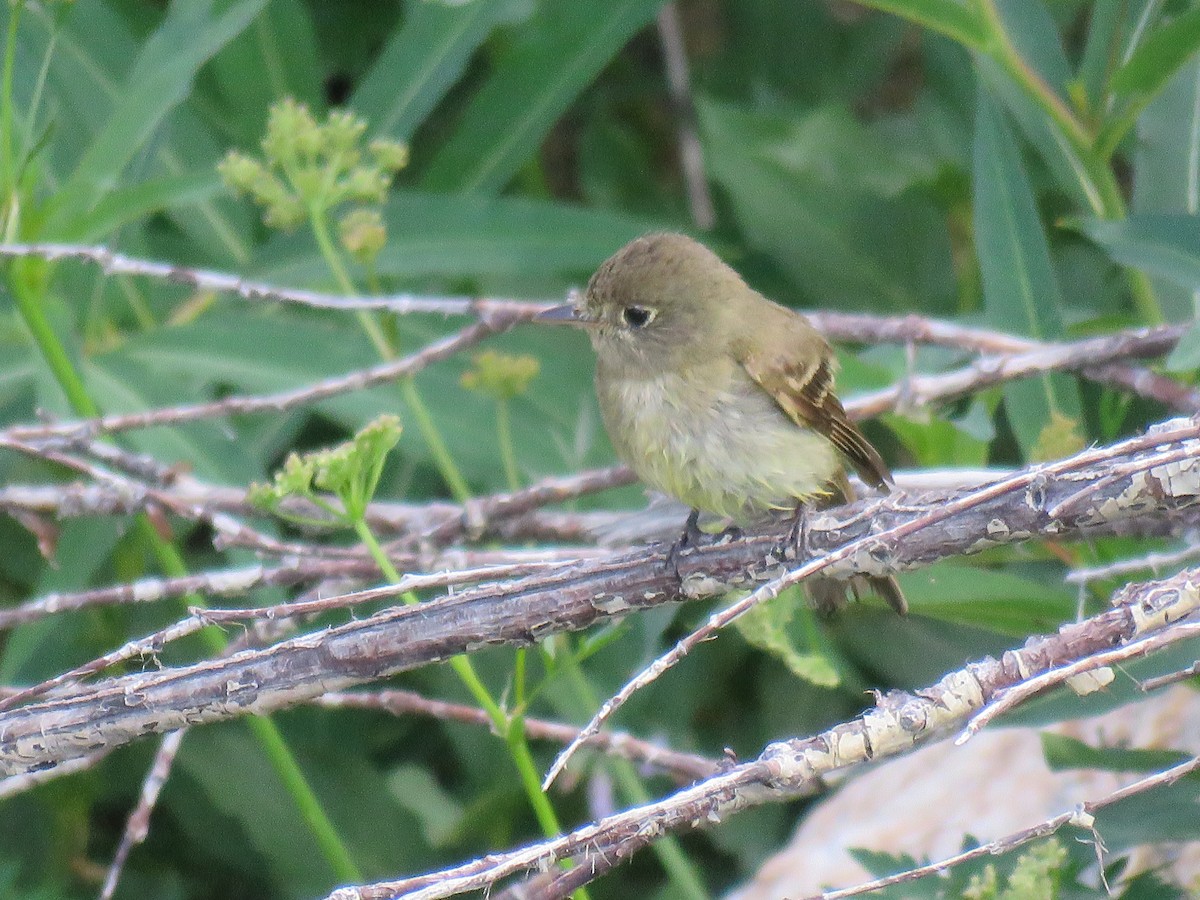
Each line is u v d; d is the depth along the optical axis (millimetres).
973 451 10070
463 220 11891
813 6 14969
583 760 10867
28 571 12188
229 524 9094
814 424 9172
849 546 6531
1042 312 10117
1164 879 9344
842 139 13625
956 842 10672
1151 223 9148
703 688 12203
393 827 11906
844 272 13453
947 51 13711
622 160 14797
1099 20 9906
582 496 10984
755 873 11469
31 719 7199
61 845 12000
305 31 12609
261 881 12422
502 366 9844
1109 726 10695
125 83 10828
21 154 9477
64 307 10414
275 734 9250
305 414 11906
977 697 6367
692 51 16062
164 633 7094
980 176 10211
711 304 9273
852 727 6281
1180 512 7199
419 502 12492
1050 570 11227
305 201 9773
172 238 12570
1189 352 8195
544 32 12445
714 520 9781
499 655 11594
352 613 7805
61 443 9570
